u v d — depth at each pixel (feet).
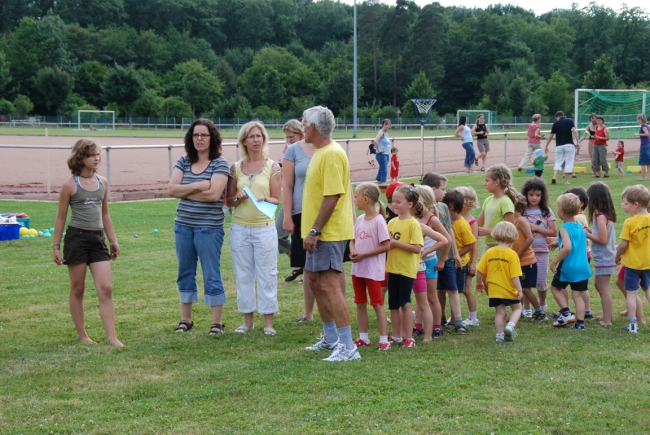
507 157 88.33
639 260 20.35
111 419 13.47
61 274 28.60
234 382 15.58
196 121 20.92
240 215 21.09
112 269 29.55
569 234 20.67
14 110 247.29
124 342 19.76
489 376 15.80
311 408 13.85
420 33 304.71
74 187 19.39
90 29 340.80
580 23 377.50
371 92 311.88
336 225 17.29
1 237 35.53
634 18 366.02
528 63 321.52
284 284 27.78
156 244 35.24
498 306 19.61
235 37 408.46
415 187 19.77
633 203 20.56
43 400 14.57
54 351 18.63
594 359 17.12
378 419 13.20
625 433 12.46
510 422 12.98
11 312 23.00
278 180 21.38
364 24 314.14
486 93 278.05
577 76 354.95
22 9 376.27
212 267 20.85
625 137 107.45
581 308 20.74
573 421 13.00
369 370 16.37
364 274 18.79
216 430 12.78
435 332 20.34
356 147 115.55
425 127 206.69
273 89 275.59
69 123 219.82
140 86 266.98
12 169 76.13
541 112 248.32
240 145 21.39
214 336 20.25
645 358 17.15
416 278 19.54
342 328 17.57
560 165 56.95
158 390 15.17
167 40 362.74
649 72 364.79
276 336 20.43
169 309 23.72
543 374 15.88
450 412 13.51
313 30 426.51
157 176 69.10
